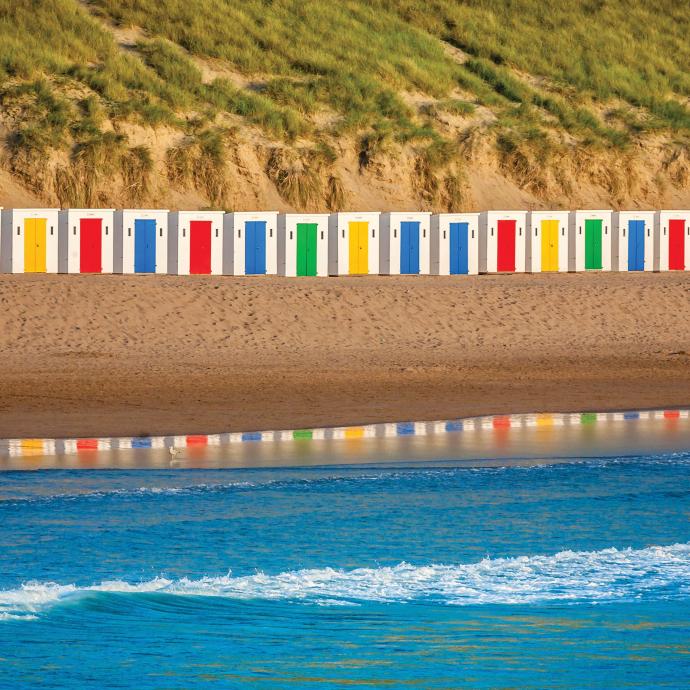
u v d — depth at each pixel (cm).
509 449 4691
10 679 2391
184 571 3062
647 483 4103
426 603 2869
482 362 7175
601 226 10569
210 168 11712
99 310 7900
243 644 2595
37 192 11138
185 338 7588
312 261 9669
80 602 2822
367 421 5312
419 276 9744
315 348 7519
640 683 2400
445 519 3600
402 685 2384
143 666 2467
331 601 2873
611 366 7106
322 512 3662
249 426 5162
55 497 3797
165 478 4097
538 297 8762
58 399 5784
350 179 12212
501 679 2420
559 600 2903
